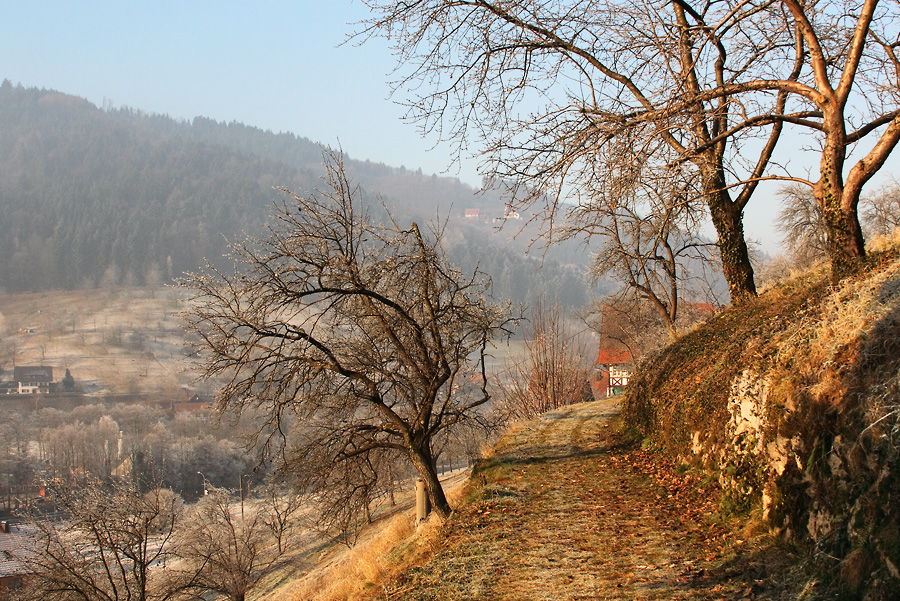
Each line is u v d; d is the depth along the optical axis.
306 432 16.48
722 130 13.41
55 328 163.00
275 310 14.16
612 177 11.04
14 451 77.50
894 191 33.34
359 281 14.55
